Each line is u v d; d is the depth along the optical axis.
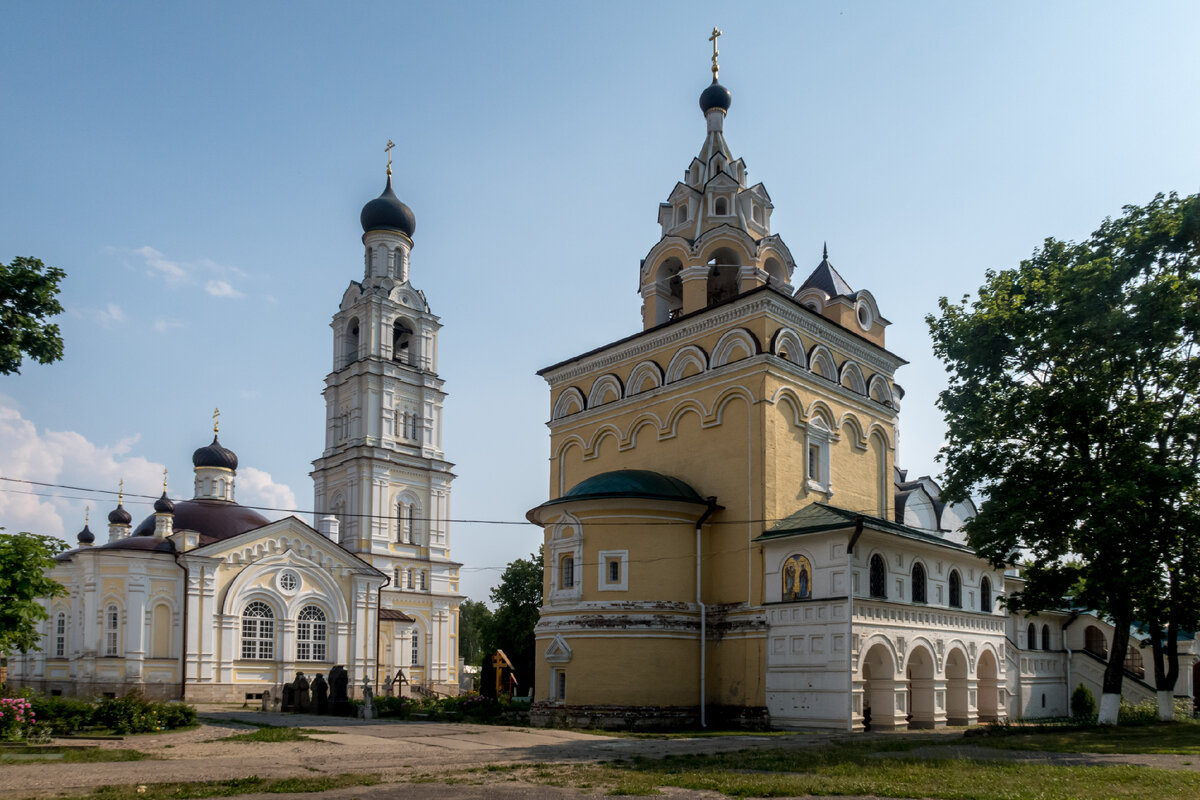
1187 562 27.78
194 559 58.03
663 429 38.91
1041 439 29.22
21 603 29.09
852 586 31.45
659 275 43.72
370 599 66.00
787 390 36.44
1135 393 28.83
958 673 37.53
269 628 61.06
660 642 33.47
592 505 34.62
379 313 76.69
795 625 32.59
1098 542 25.97
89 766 18.66
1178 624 31.31
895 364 43.75
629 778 16.38
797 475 36.22
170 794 14.42
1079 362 28.86
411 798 14.15
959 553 37.56
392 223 79.44
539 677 35.28
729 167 45.88
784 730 31.88
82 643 56.03
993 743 22.97
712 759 19.47
